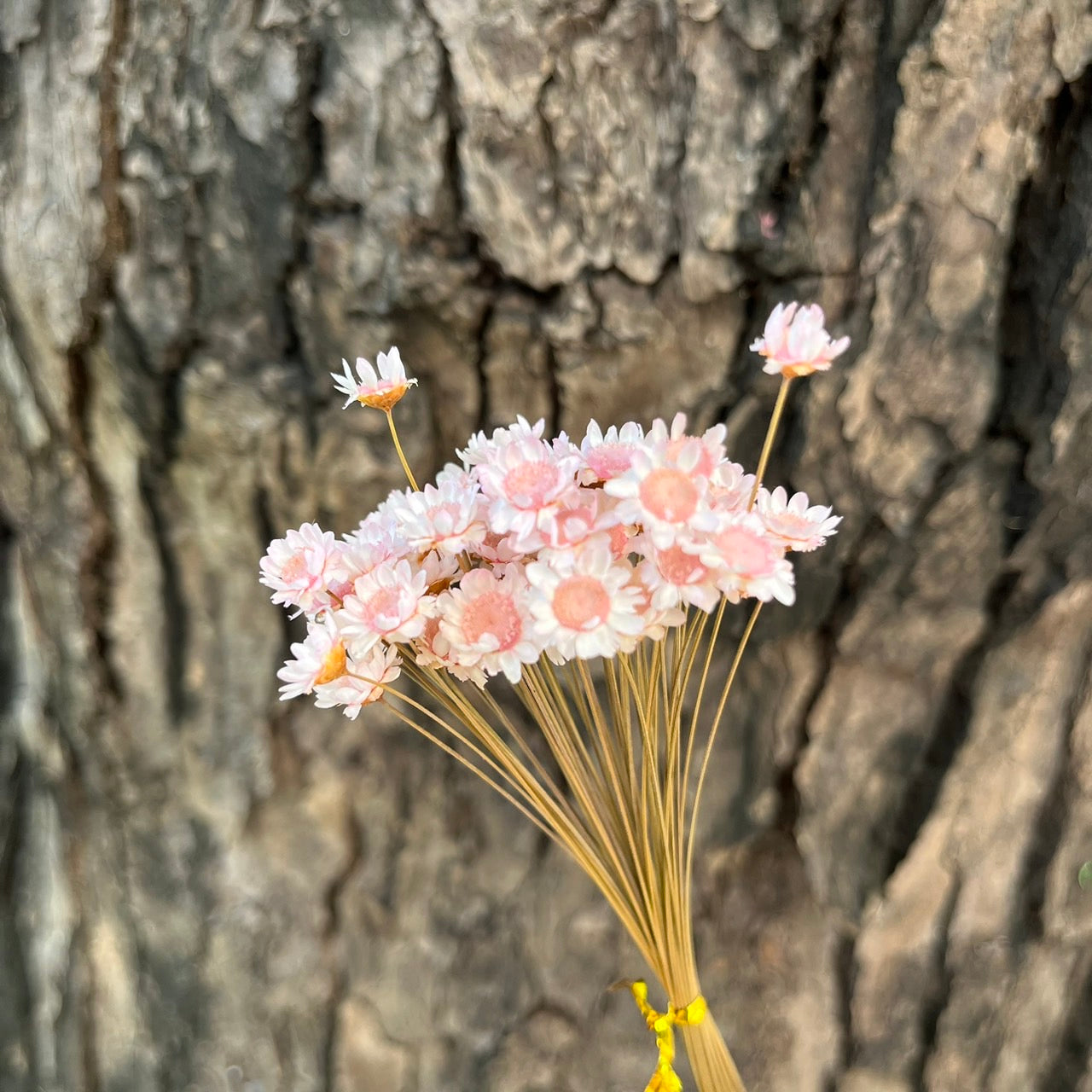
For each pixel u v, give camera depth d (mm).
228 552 183
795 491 174
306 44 153
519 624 109
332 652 109
